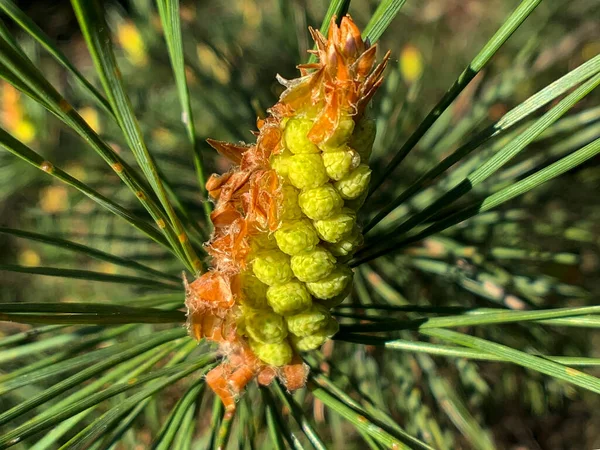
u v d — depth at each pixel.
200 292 0.05
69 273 0.05
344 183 0.05
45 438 0.05
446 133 0.11
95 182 0.10
